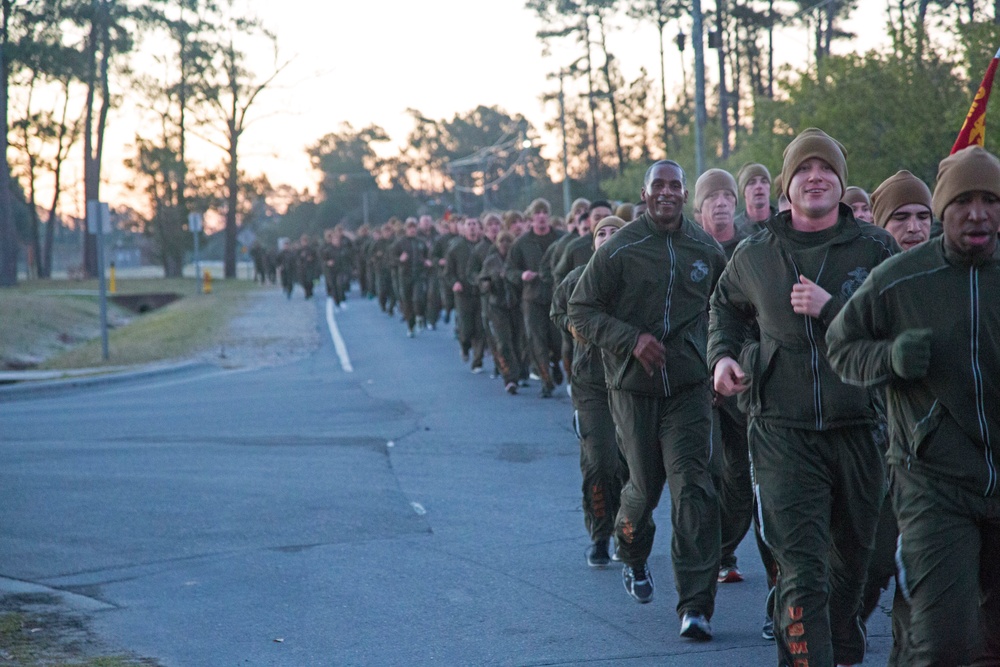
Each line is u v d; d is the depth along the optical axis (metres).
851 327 5.96
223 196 118.38
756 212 11.16
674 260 8.73
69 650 8.52
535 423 18.64
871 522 7.12
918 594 5.74
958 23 44.66
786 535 6.91
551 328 21.23
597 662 7.98
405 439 17.62
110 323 54.09
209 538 11.89
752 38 99.88
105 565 10.99
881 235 7.06
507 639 8.56
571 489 13.80
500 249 22.28
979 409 5.68
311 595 9.87
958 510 5.71
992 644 5.96
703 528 8.45
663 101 109.12
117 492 14.21
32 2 81.00
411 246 36.72
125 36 94.81
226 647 8.59
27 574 10.73
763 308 7.09
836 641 7.30
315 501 13.45
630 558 9.27
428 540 11.59
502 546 11.29
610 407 9.45
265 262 91.62
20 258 176.00
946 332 5.70
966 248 5.64
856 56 48.44
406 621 9.09
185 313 51.41
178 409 21.98
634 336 8.55
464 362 27.98
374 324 42.16
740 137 78.12
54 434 19.11
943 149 45.97
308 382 25.98
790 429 6.98
